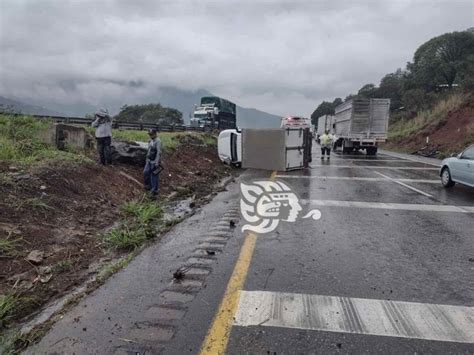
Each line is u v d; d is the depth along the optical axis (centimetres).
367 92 8600
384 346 305
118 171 1009
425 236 625
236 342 311
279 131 1631
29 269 464
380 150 3547
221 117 3969
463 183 1087
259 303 379
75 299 397
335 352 297
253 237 618
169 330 330
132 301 387
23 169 734
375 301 384
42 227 580
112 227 687
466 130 2648
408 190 1117
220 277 448
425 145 2977
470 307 373
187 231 663
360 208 854
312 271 464
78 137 1076
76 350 303
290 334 323
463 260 509
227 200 973
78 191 776
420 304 378
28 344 315
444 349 302
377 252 540
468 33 5725
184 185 1206
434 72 5628
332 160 2223
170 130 2417
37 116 1335
